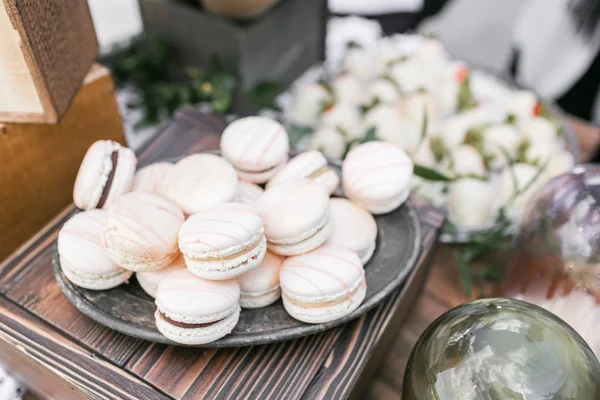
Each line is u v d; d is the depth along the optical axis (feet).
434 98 2.11
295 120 2.13
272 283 1.29
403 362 1.61
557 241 1.48
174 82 2.39
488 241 1.73
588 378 1.13
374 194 1.42
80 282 1.31
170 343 1.23
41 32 1.31
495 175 1.93
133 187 1.43
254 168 1.45
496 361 1.13
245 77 2.22
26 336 1.31
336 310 1.26
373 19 3.26
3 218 1.51
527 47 3.03
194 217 1.25
